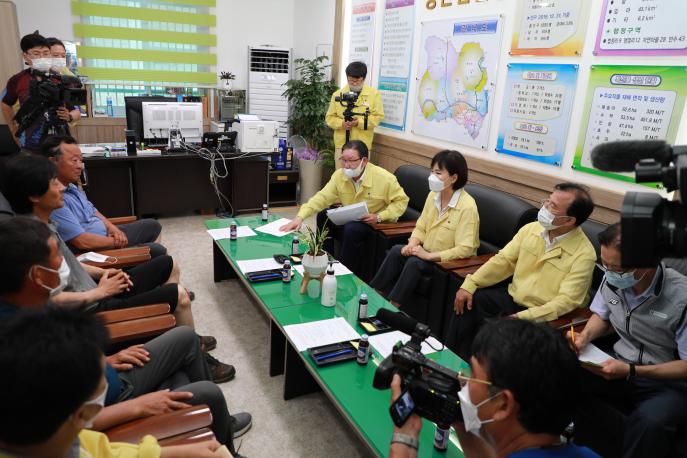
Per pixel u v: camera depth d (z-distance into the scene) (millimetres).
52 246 1436
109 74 5664
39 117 3436
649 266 700
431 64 3990
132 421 1363
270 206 5309
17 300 1375
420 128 4223
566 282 2174
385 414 1552
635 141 787
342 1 5219
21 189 1950
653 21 2414
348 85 4539
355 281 2514
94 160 4039
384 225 3287
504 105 3342
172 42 5863
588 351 1885
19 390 706
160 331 1799
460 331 2529
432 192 2975
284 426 2047
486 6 3404
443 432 1378
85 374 757
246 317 2945
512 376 790
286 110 6316
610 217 2717
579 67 2818
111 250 2543
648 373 1694
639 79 2512
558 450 811
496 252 2883
